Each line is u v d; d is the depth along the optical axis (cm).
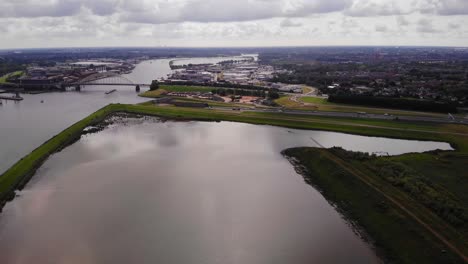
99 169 12119
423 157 12862
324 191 10612
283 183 11156
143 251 7531
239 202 9800
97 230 8312
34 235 8119
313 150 13475
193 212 9188
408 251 7369
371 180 10519
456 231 7806
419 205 8975
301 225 8638
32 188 10631
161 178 11356
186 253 7475
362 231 8388
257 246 7750
